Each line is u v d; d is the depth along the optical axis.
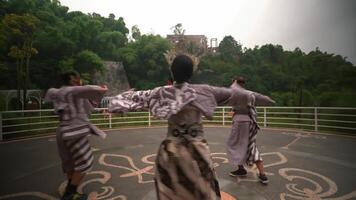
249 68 29.97
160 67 27.78
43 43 22.38
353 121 8.99
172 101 2.22
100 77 25.95
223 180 4.62
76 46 24.73
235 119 4.56
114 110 2.30
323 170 5.13
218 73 29.28
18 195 4.02
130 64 29.03
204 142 2.30
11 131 9.44
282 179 4.65
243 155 4.48
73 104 3.52
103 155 6.43
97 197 3.94
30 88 21.09
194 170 2.18
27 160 6.05
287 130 10.44
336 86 18.50
